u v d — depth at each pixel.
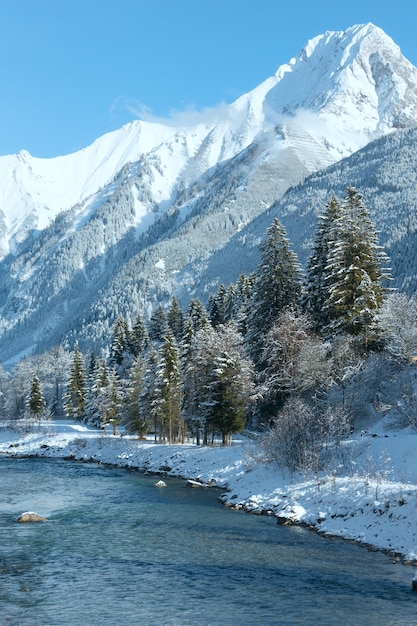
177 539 30.34
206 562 26.19
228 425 60.44
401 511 30.02
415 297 59.34
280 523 33.97
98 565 25.72
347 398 47.91
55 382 144.88
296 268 60.56
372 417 49.75
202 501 41.66
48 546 28.92
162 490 46.75
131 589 22.59
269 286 59.78
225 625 19.14
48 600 21.41
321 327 56.66
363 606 20.86
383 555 27.41
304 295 60.38
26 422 106.50
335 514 33.03
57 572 24.70
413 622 19.44
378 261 54.78
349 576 24.23
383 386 49.56
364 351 51.81
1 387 152.62
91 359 126.12
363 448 41.34
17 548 28.56
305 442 41.09
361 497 33.12
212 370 60.62
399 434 43.81
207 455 56.97
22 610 20.42
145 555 27.31
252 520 35.12
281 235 60.69
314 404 49.78
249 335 61.28
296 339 54.03
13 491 46.75
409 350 50.56
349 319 51.94
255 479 43.72
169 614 20.09
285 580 23.70
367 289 51.66
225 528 32.94
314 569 25.17
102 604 21.00
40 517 35.25
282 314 56.06
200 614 20.09
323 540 30.16
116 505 40.19
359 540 29.61
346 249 53.44
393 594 22.11
